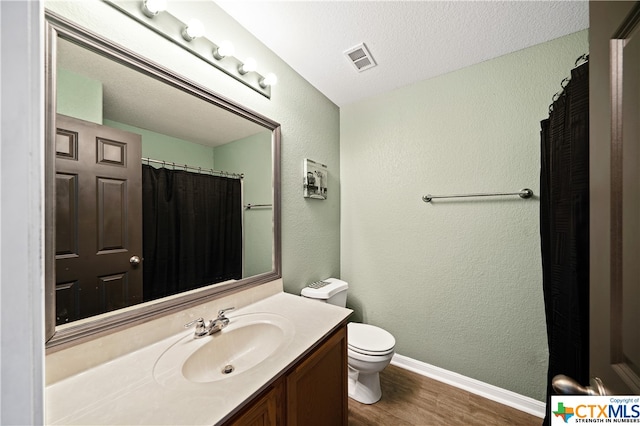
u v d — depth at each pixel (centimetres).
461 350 166
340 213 218
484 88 157
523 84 146
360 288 207
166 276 98
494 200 154
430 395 158
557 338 106
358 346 143
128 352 82
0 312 23
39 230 26
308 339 93
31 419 25
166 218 99
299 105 168
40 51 27
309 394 92
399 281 190
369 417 141
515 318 149
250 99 132
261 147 139
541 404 140
